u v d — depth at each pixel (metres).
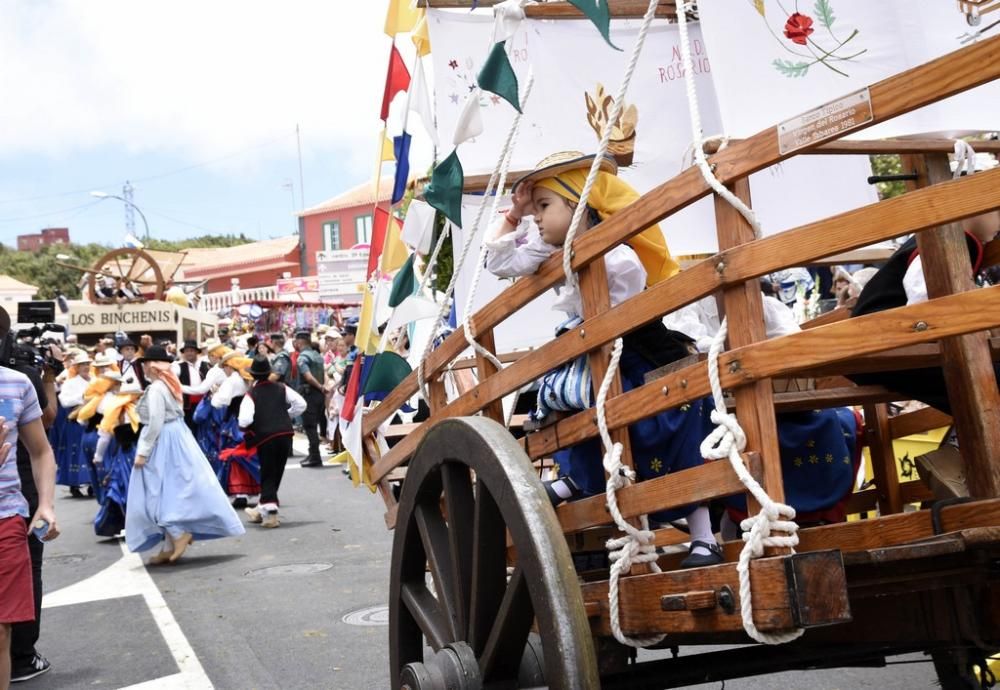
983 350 2.63
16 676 5.92
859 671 5.26
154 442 9.33
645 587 2.51
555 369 2.96
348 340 17.08
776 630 2.14
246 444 11.26
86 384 15.49
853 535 2.48
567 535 3.14
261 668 5.80
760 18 2.76
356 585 7.93
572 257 2.75
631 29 5.18
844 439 3.32
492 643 2.77
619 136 5.11
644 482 2.51
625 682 2.89
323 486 14.41
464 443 2.84
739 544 2.63
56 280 80.88
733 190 2.30
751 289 2.25
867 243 2.04
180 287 32.06
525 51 5.22
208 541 10.62
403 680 2.95
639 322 2.50
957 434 2.67
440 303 3.53
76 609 7.75
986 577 2.53
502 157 3.20
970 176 1.92
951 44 2.81
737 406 2.28
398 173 4.03
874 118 2.01
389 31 4.21
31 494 5.93
